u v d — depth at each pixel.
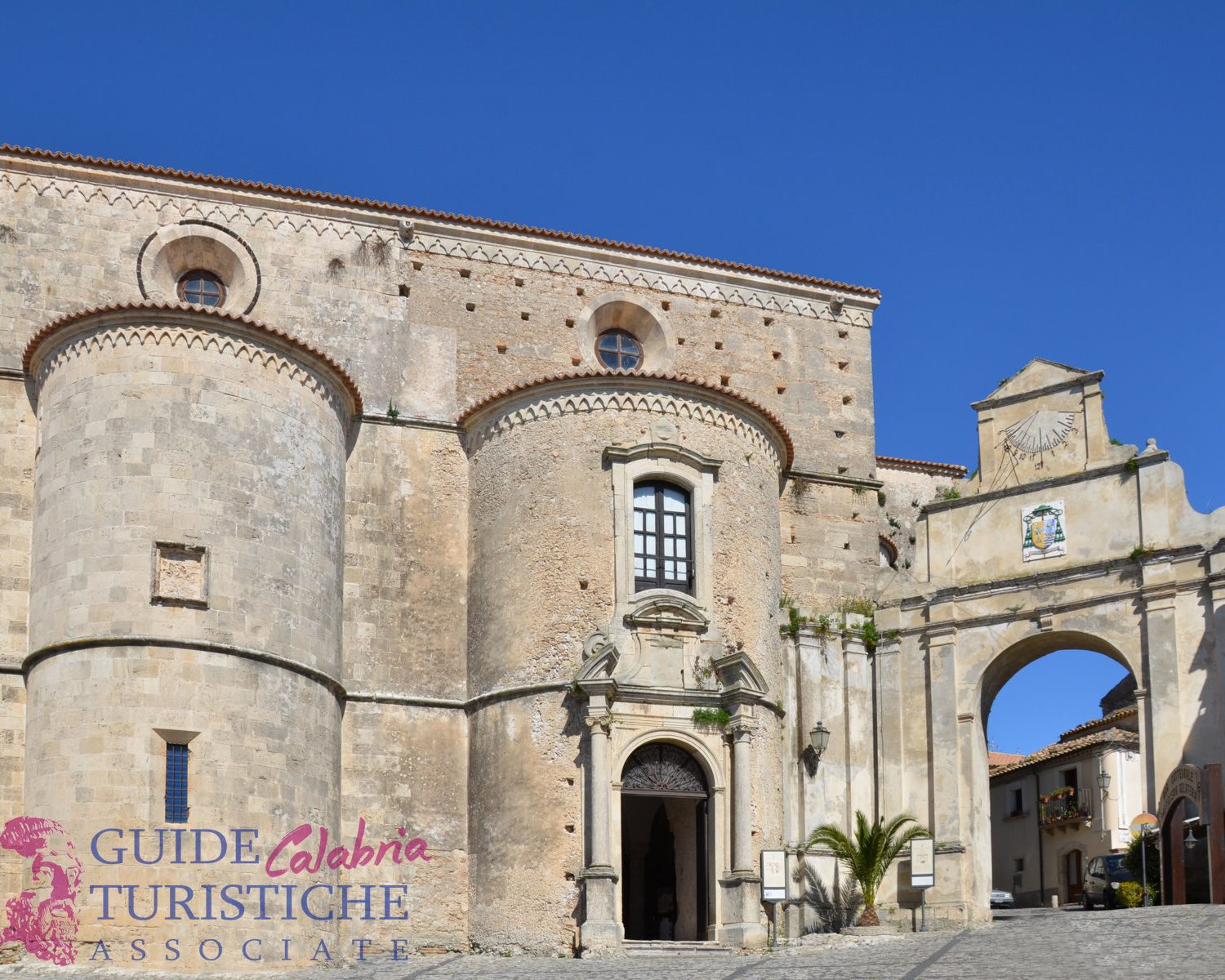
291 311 41.94
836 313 47.88
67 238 40.47
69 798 34.28
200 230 41.56
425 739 40.03
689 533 40.88
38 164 40.59
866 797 44.12
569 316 44.56
